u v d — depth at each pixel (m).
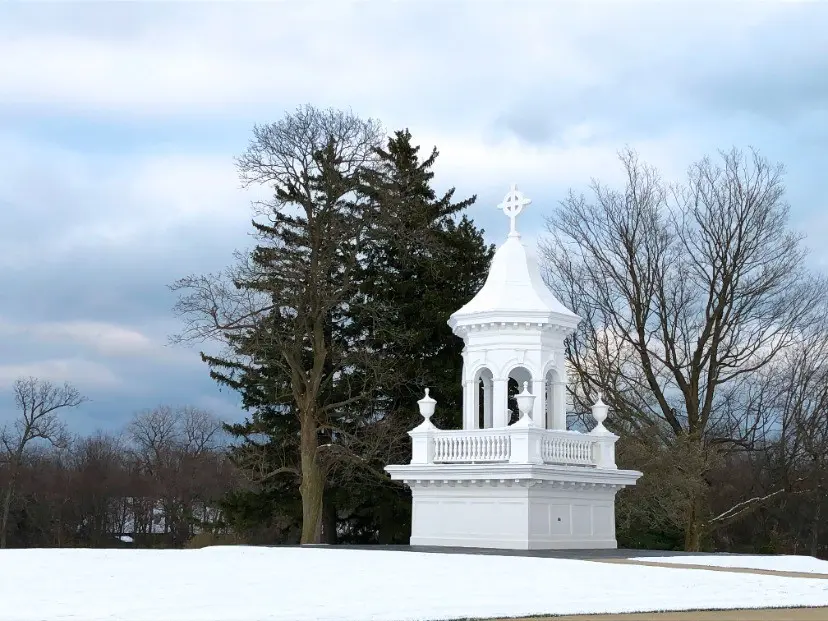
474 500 36.88
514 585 24.58
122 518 111.19
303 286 55.81
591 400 68.44
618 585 24.92
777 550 76.62
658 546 67.62
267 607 20.61
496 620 19.34
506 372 38.50
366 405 60.81
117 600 21.88
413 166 66.88
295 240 56.38
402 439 60.78
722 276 65.69
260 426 61.38
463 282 64.38
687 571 27.83
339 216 55.47
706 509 67.50
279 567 28.05
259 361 58.53
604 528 38.84
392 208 57.12
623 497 61.88
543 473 35.47
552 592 23.55
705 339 65.31
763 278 65.75
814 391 68.94
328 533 63.16
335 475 61.72
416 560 29.50
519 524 35.69
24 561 29.17
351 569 27.53
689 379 67.19
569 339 70.88
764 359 68.50
